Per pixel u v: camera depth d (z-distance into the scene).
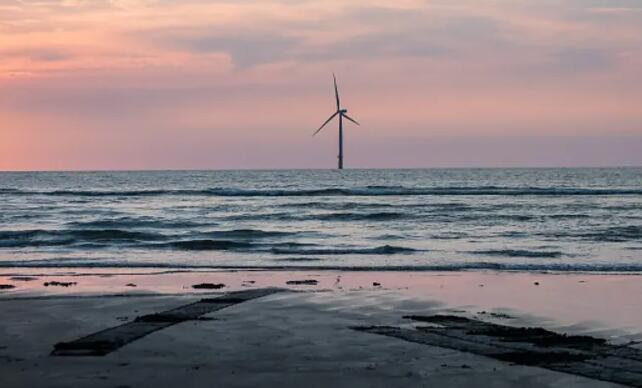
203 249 34.97
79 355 13.14
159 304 18.73
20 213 55.62
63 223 48.19
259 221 49.81
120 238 39.50
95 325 16.03
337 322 16.33
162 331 15.17
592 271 26.48
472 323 16.30
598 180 121.19
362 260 30.44
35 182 130.88
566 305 19.03
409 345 13.96
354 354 13.28
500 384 11.38
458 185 103.44
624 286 22.39
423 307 18.55
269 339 14.52
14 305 18.55
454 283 23.14
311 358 13.00
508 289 21.75
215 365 12.51
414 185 104.69
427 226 45.97
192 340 14.36
